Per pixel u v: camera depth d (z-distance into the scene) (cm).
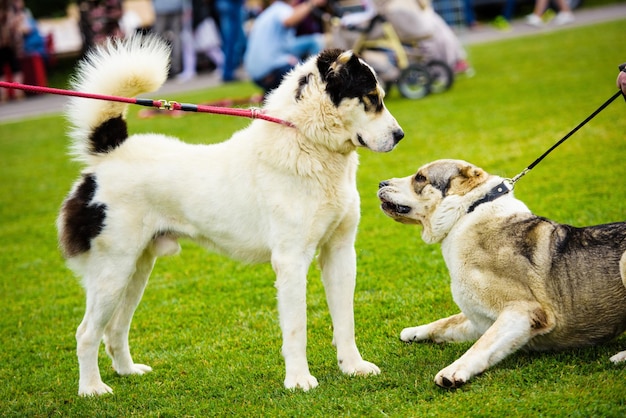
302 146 479
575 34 1962
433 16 1510
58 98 2145
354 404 437
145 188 514
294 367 480
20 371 585
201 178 510
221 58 2186
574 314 460
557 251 466
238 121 1454
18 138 1602
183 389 512
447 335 530
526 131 1112
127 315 546
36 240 950
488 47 1997
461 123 1227
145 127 1484
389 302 633
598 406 391
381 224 852
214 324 643
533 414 395
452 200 499
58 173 1273
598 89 1290
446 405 420
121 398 502
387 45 1433
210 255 845
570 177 884
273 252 487
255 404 465
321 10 1522
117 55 527
